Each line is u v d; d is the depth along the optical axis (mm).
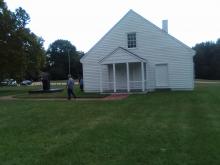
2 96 32688
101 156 8289
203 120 13352
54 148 9227
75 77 113000
